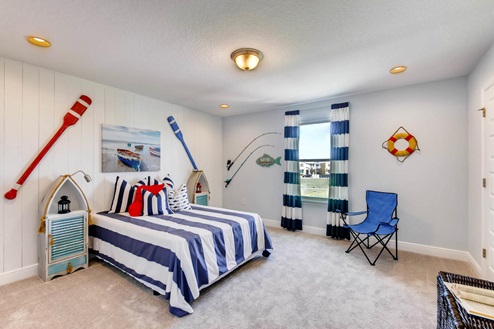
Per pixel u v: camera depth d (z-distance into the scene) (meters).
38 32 1.86
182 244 1.97
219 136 5.11
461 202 2.86
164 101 3.88
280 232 4.04
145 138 3.56
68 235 2.50
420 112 3.08
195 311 1.88
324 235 3.86
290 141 4.11
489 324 1.12
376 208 3.24
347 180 3.57
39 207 2.49
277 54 2.26
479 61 2.40
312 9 1.60
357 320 1.77
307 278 2.42
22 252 2.39
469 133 2.75
